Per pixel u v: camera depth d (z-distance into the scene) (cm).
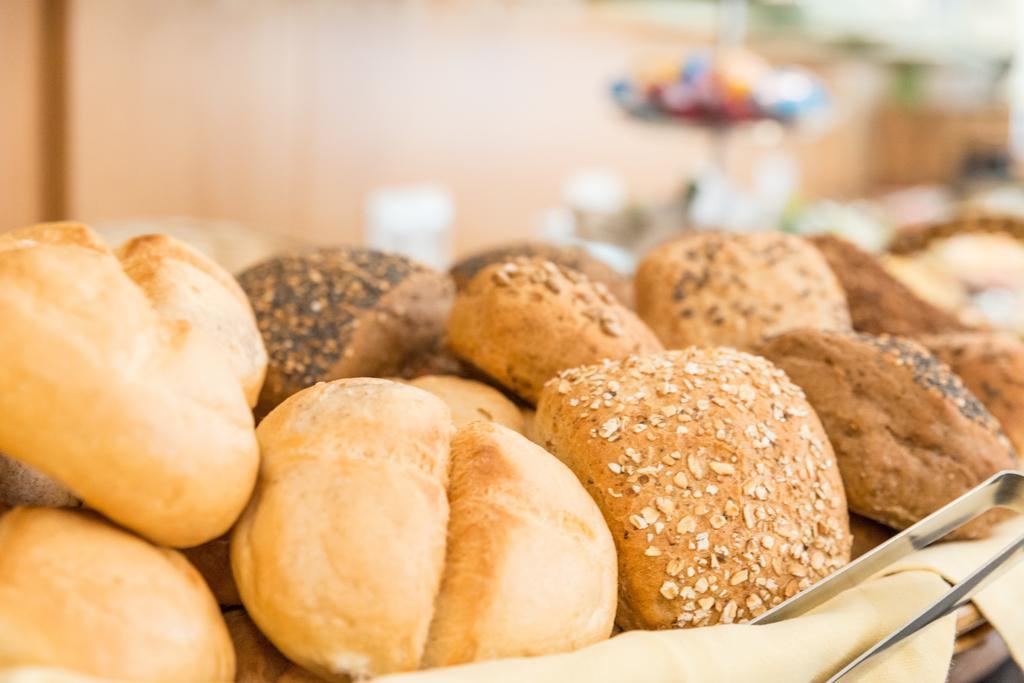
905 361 60
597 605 47
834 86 201
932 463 58
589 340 58
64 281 43
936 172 212
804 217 120
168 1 119
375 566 44
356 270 63
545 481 48
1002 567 48
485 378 61
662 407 53
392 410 47
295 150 139
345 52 141
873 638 50
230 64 128
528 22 161
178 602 43
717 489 52
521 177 169
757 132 189
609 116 179
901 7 177
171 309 50
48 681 40
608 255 94
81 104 112
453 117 157
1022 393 65
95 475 43
